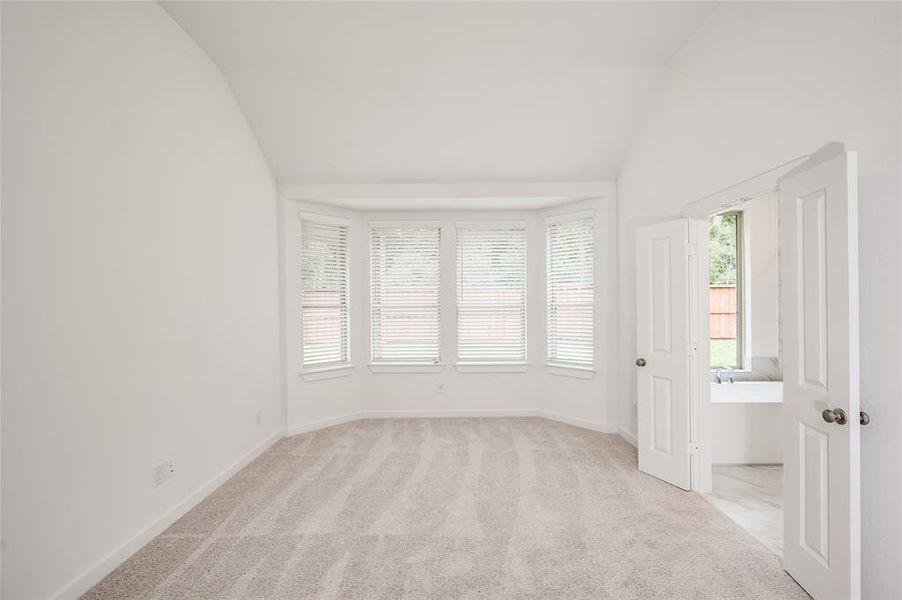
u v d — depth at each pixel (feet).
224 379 11.21
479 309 17.07
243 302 12.31
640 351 11.69
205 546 8.12
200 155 10.37
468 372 17.01
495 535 8.43
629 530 8.60
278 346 14.49
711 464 11.30
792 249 6.99
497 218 16.94
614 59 11.38
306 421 15.31
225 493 10.39
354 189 14.93
